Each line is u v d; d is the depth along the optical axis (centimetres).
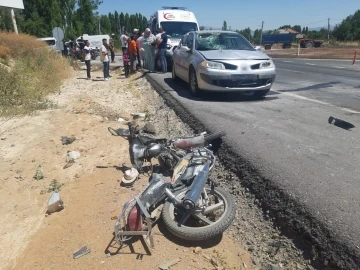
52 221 371
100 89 1204
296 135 518
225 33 901
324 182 364
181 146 453
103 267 290
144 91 1059
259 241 318
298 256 290
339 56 2438
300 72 1391
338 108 694
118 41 5731
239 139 498
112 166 501
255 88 753
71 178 476
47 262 306
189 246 312
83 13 4819
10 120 766
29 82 1088
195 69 788
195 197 304
